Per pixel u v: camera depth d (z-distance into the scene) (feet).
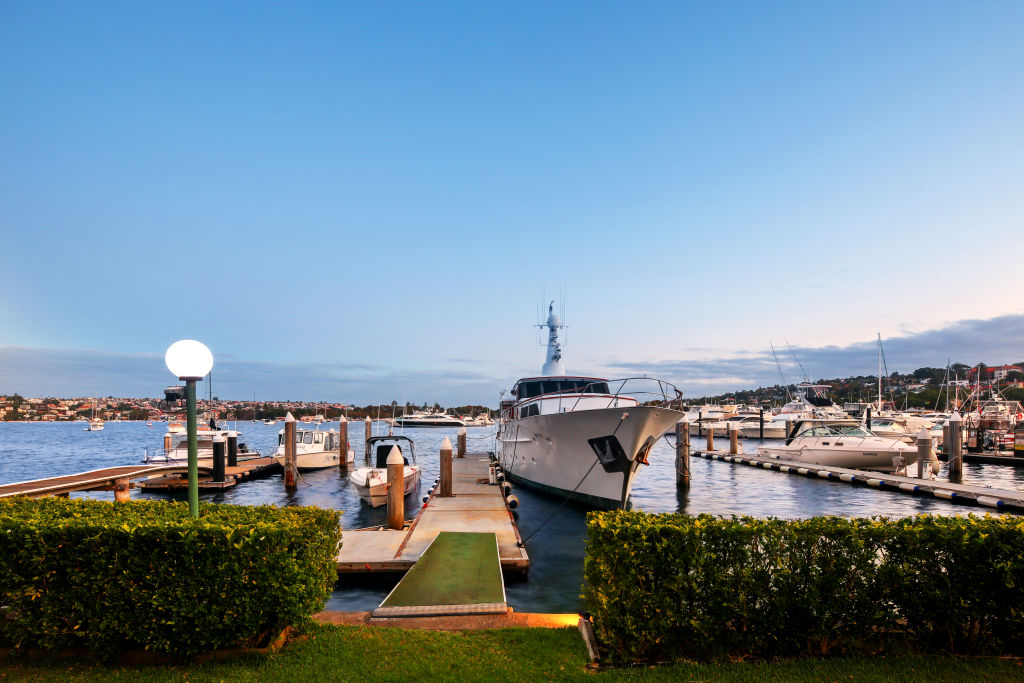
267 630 19.52
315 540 20.68
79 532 18.48
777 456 121.90
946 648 18.90
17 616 19.25
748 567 19.06
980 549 18.34
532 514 63.82
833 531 19.20
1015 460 117.91
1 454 179.11
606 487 61.72
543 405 73.87
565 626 23.22
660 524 19.69
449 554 38.14
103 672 17.81
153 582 18.26
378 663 18.38
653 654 19.26
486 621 24.79
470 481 84.17
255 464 112.06
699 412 235.40
